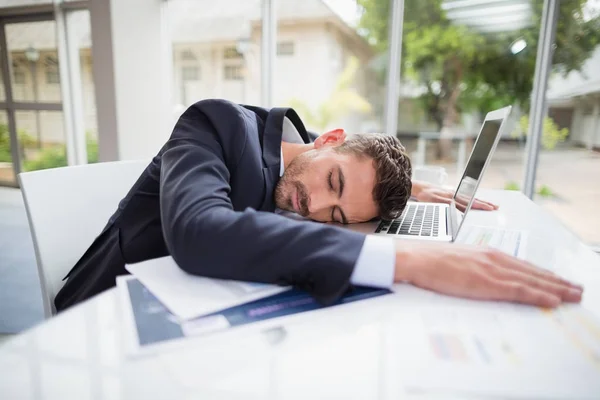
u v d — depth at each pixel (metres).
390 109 2.55
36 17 4.10
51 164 4.47
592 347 0.38
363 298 0.47
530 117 2.24
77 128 4.14
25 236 2.90
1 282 2.12
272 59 2.86
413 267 0.50
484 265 0.50
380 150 0.84
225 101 0.84
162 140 2.88
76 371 0.32
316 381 0.31
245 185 0.81
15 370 0.32
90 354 0.34
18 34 4.22
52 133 4.37
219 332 0.39
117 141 2.53
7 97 4.46
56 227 0.85
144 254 0.81
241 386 0.30
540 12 2.18
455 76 2.94
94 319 0.41
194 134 0.76
